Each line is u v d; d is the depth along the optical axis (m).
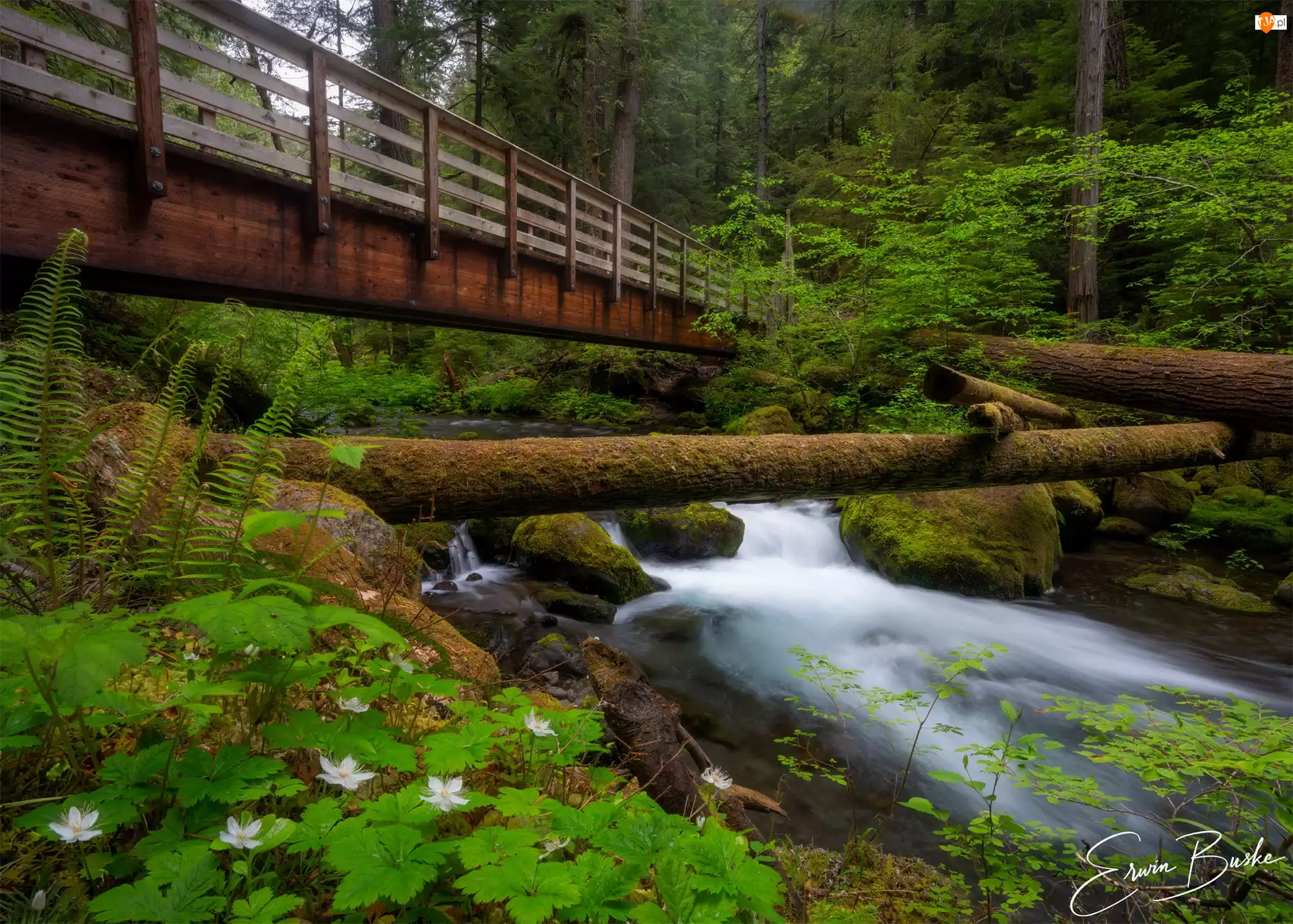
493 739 1.54
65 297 1.59
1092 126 11.17
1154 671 5.23
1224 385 6.99
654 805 1.26
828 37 23.53
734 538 7.89
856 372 11.01
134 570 1.61
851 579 7.37
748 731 4.14
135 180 3.81
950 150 15.60
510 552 6.67
